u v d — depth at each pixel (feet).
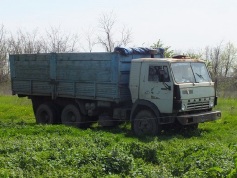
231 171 24.13
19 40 161.68
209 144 37.52
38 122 63.16
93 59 53.42
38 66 61.46
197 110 49.03
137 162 34.35
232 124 56.49
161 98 47.44
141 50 53.16
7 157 32.81
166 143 40.96
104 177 28.89
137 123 49.55
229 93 100.99
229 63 144.25
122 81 51.21
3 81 157.89
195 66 49.70
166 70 47.19
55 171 29.81
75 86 56.08
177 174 30.96
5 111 77.41
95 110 55.01
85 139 41.34
